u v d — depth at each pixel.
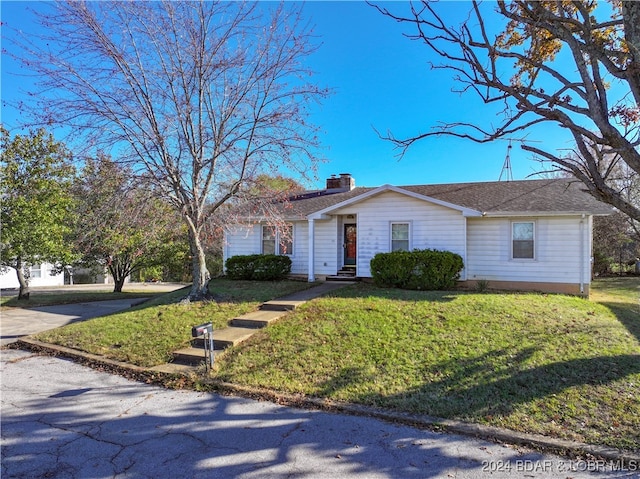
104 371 6.27
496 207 12.41
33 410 4.72
